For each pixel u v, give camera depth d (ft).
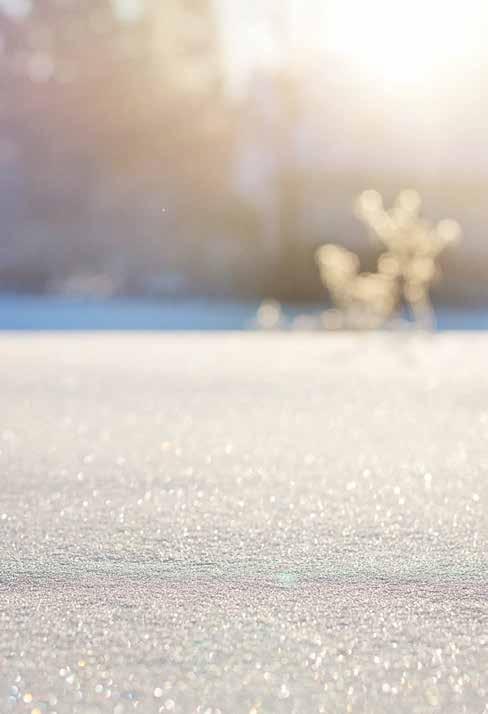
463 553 7.95
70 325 57.52
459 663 5.36
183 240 103.45
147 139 109.09
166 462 12.70
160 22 109.70
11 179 111.24
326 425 16.49
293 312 74.95
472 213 97.86
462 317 69.41
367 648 5.62
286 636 5.84
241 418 17.44
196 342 41.16
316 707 4.69
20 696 4.84
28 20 111.34
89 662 5.35
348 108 101.65
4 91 111.34
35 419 17.40
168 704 4.72
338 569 7.47
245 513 9.53
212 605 6.50
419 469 12.11
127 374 26.43
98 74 109.81
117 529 8.84
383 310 50.75
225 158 106.73
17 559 7.74
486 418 17.34
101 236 106.42
